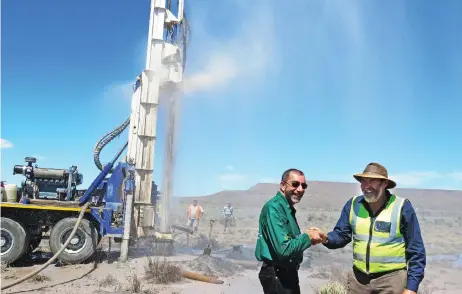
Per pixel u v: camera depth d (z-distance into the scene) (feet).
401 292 14.02
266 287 14.62
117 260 42.01
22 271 36.91
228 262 41.45
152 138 48.08
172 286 32.35
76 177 45.44
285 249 13.70
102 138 49.03
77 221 38.88
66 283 32.45
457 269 48.88
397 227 14.20
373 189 14.29
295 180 14.61
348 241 15.74
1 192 40.78
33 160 43.78
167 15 51.21
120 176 43.75
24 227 39.55
